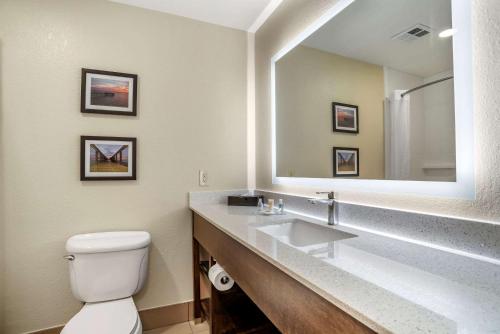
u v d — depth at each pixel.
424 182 0.95
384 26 1.12
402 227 1.00
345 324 0.57
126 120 1.80
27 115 1.57
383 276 0.68
